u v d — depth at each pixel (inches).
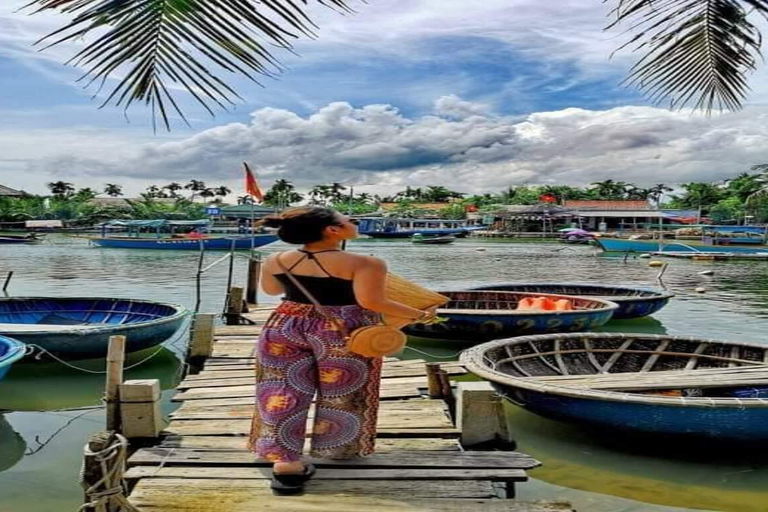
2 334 339.9
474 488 147.4
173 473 155.4
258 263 559.5
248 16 103.9
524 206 2987.2
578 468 228.7
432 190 4591.5
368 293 131.3
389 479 150.8
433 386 230.8
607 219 2901.1
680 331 549.6
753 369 283.9
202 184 4323.3
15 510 196.1
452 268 1269.7
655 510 199.0
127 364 390.3
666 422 222.2
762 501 204.1
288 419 138.8
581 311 434.3
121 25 104.6
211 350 330.6
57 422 285.7
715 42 138.8
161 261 1347.2
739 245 1843.0
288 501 139.9
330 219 133.6
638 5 131.9
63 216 3191.4
